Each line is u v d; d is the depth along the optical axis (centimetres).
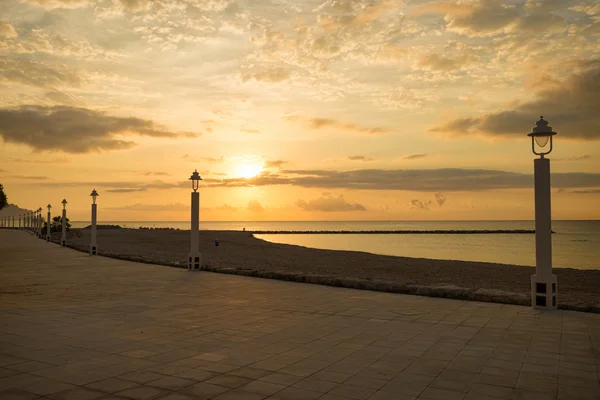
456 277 2212
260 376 546
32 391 489
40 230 6194
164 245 4809
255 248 4762
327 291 1242
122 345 684
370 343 703
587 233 13862
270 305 1032
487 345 691
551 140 974
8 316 901
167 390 496
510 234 14475
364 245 7569
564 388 511
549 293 966
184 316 907
